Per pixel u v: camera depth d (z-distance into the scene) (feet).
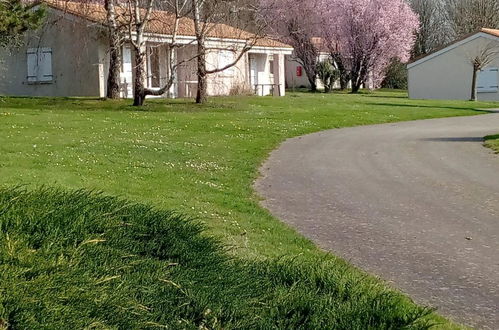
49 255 11.77
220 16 78.33
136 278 12.76
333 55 154.71
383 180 37.04
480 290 18.97
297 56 152.66
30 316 9.71
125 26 77.97
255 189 34.27
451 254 22.58
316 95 126.82
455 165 42.14
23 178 30.32
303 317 14.16
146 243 15.35
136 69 75.51
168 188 32.09
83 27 85.35
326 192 33.60
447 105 105.60
